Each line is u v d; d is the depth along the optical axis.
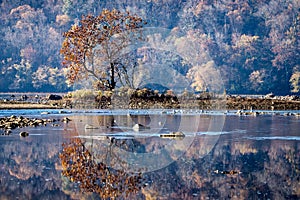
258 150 25.61
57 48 141.88
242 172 20.83
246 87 133.62
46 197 17.36
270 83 134.75
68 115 43.34
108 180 19.66
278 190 18.23
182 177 20.08
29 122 36.72
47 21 151.50
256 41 140.00
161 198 17.39
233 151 25.38
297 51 138.38
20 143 27.20
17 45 142.12
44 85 128.38
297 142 28.25
